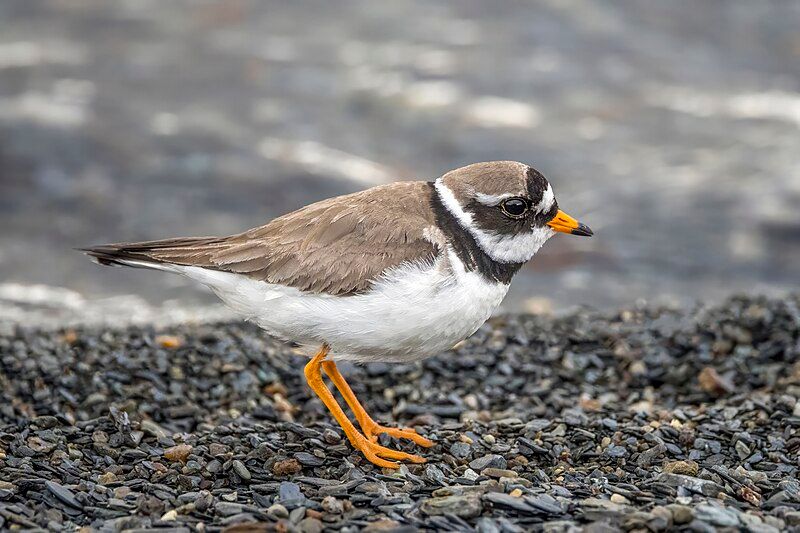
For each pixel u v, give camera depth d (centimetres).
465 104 2292
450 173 984
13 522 801
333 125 2223
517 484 884
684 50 2578
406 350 957
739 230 1938
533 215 970
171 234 1902
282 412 1181
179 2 2744
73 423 1066
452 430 1069
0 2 2655
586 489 891
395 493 881
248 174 2050
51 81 2303
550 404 1232
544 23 2672
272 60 2452
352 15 2706
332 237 941
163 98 2286
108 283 1848
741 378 1291
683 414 1100
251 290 953
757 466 971
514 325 1470
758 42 2617
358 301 923
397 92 2331
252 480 930
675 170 2109
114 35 2545
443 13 2727
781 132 2231
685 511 789
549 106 2314
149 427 1039
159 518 830
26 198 1989
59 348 1291
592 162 2120
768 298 1556
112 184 2022
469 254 948
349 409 1206
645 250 1908
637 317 1500
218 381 1246
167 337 1349
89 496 868
